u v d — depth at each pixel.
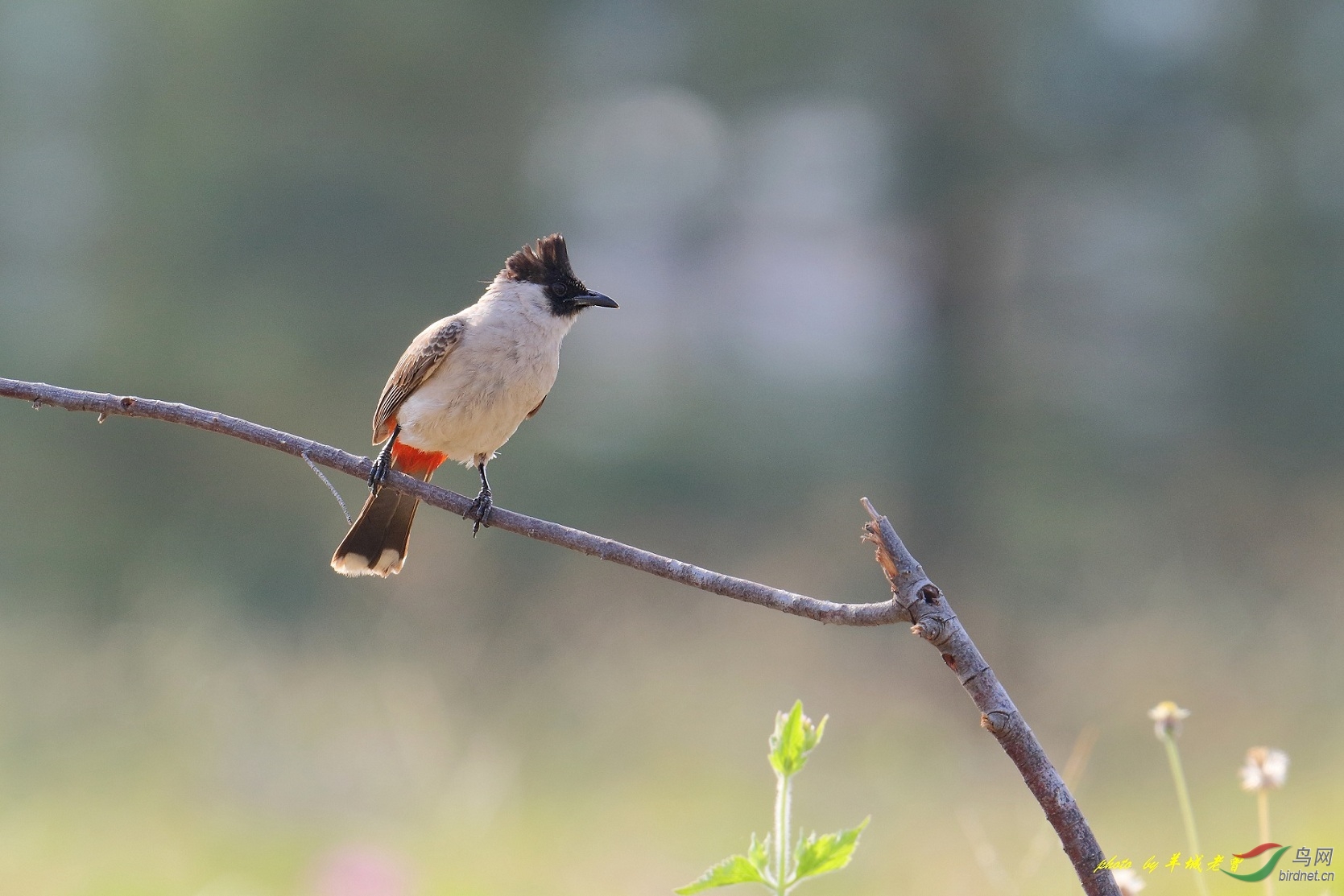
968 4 18.11
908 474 18.61
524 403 6.37
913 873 8.21
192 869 8.22
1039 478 18.36
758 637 14.02
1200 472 18.41
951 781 10.54
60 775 9.88
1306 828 8.34
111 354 18.09
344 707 11.40
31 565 17.44
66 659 12.73
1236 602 14.48
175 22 18.12
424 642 14.16
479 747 10.57
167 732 10.71
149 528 17.86
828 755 11.26
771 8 18.92
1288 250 18.88
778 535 18.50
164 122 18.30
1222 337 19.19
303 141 18.27
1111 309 19.36
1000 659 14.17
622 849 8.79
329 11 17.84
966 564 17.95
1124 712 12.26
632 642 13.95
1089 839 3.14
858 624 3.35
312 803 9.29
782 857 3.18
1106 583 16.38
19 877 8.11
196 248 18.25
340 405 18.45
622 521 18.95
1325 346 18.83
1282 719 11.25
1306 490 17.80
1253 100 18.81
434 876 8.24
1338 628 13.04
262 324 18.00
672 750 10.98
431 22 18.19
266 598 16.64
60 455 18.00
